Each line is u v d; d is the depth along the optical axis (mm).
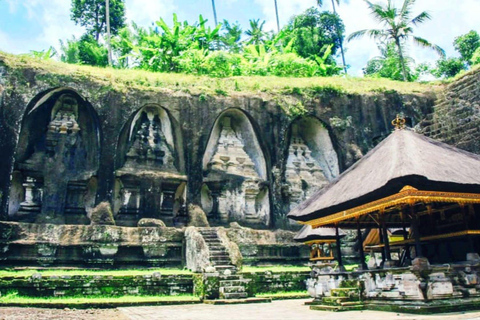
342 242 20156
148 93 19734
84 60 34594
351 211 10180
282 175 21906
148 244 17109
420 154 9289
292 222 20797
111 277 12844
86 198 18922
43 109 18844
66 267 15914
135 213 18734
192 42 29062
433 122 22781
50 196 17969
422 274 8609
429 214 11797
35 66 18141
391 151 9758
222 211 20188
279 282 14859
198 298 12789
